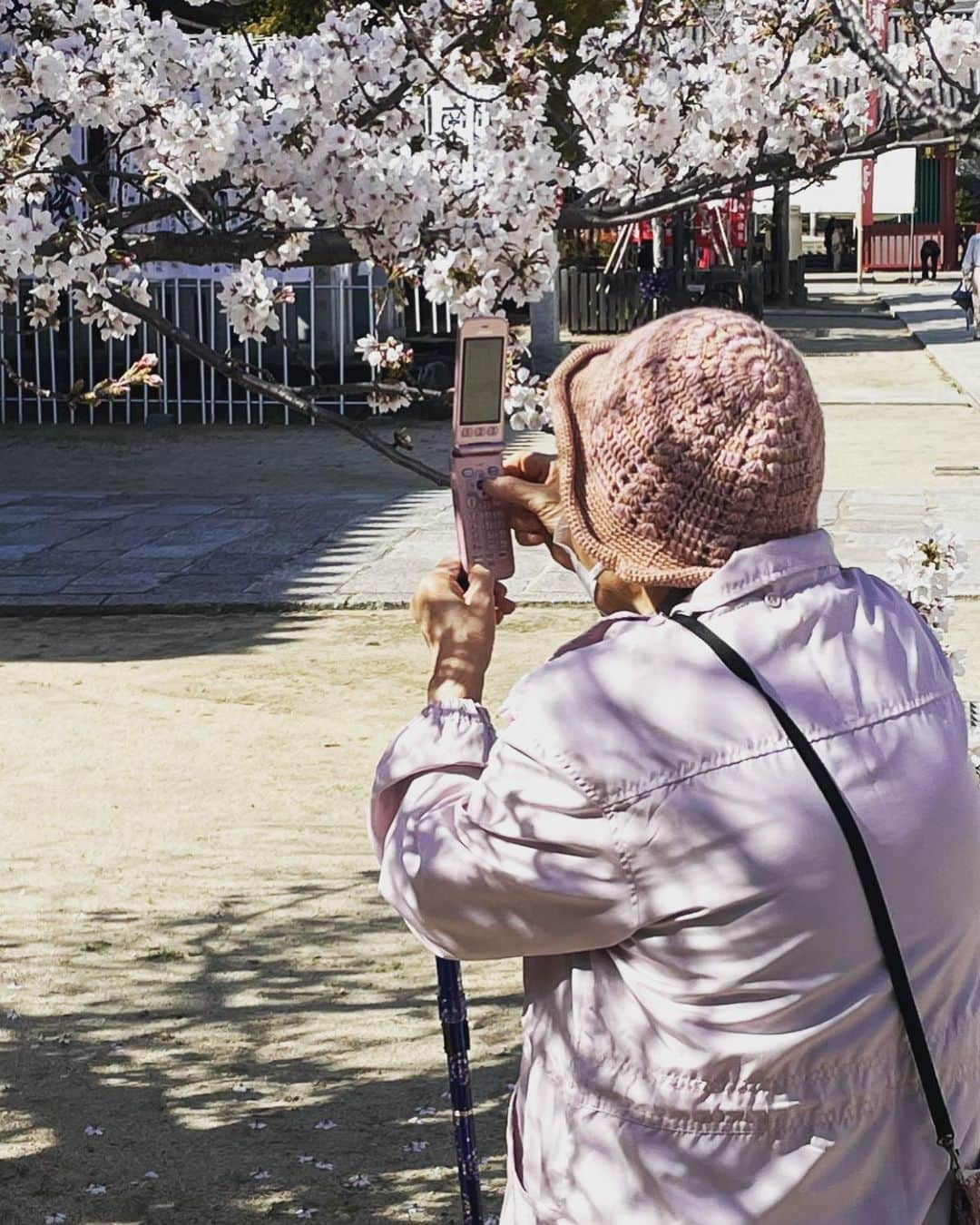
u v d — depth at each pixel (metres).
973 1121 1.72
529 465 1.99
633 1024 1.68
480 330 1.95
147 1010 4.95
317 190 3.56
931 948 1.68
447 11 3.76
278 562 12.11
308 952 5.39
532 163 3.54
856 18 3.01
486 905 1.67
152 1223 3.72
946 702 1.76
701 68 3.94
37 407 20.69
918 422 19.62
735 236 36.78
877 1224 1.67
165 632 10.38
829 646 1.70
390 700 8.70
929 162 53.97
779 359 1.69
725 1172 1.65
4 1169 3.98
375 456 17.39
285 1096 4.37
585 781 1.64
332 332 20.38
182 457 17.69
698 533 1.69
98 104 3.50
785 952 1.63
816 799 1.63
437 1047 4.68
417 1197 3.82
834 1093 1.65
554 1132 1.72
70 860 6.29
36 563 12.20
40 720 8.33
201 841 6.51
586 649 1.71
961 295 30.58
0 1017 4.89
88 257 3.17
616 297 29.88
